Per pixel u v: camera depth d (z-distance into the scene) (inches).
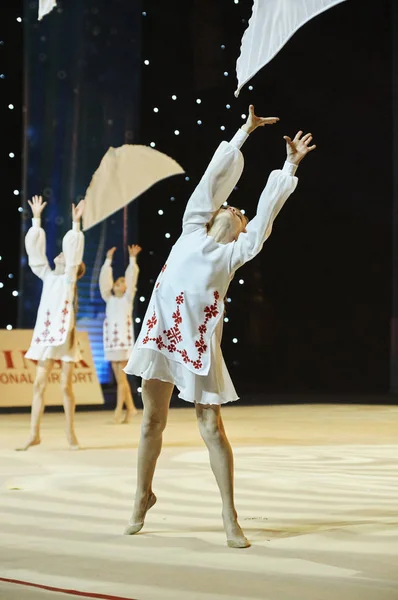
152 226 756.6
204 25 733.3
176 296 171.2
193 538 168.1
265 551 156.1
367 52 755.4
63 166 664.4
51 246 658.8
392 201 785.6
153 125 741.3
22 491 227.3
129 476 255.4
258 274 805.2
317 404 616.1
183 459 297.9
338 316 817.5
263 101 759.1
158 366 171.5
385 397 701.3
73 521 186.2
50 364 335.6
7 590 129.6
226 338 810.8
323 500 213.8
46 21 660.1
